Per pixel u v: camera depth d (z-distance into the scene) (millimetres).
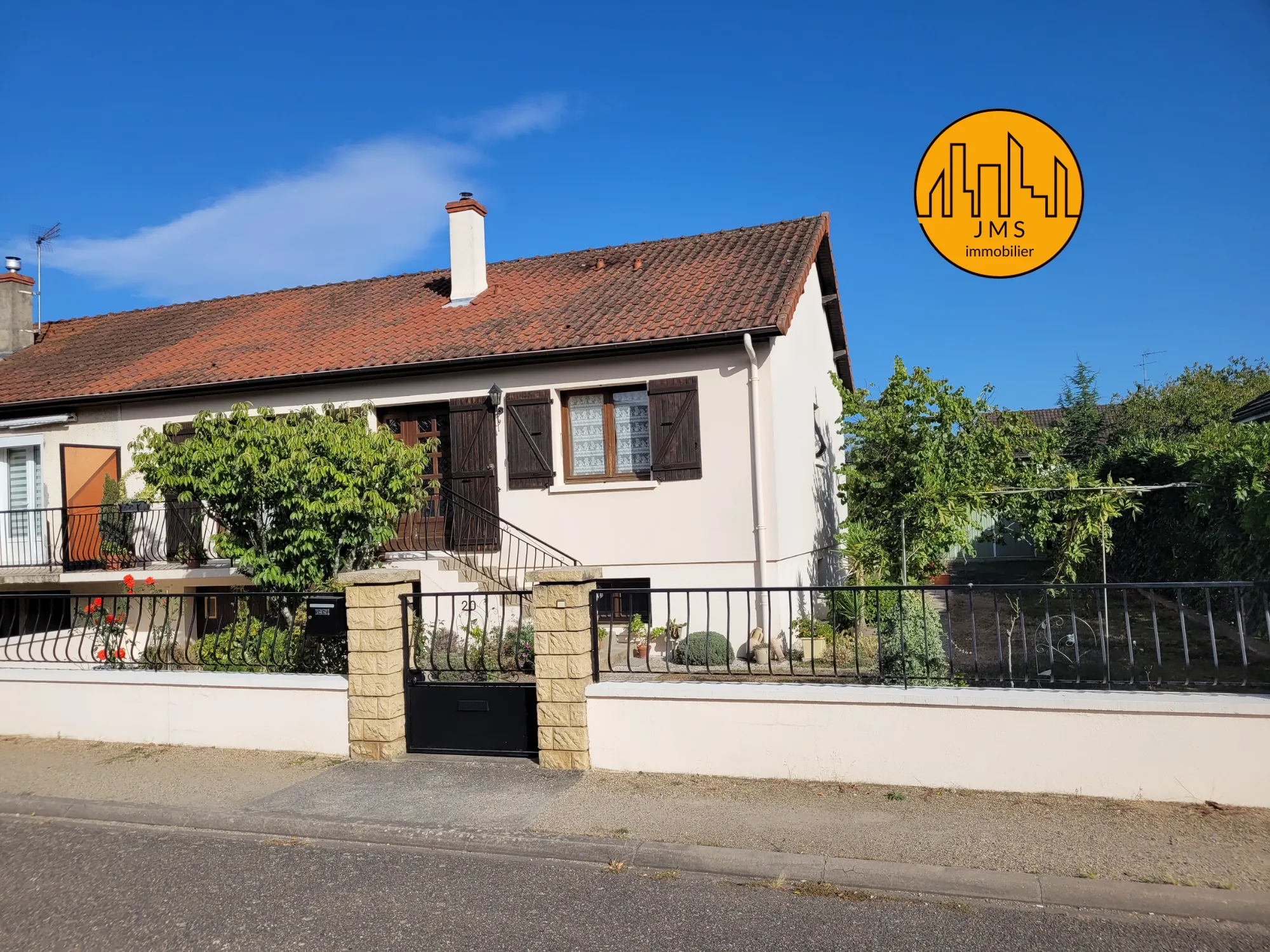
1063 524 12719
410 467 11297
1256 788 5863
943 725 6484
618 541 13461
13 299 19812
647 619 13305
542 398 13797
